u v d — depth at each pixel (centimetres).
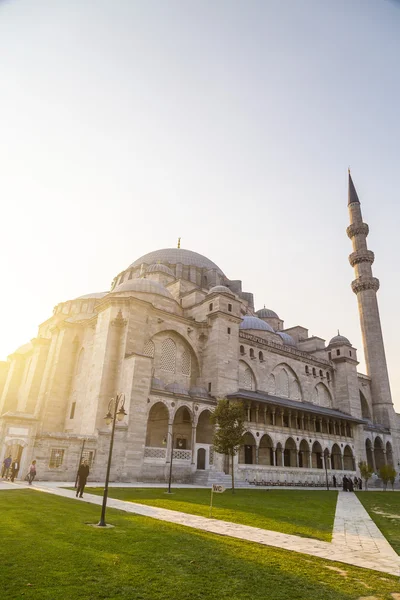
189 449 4384
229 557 1007
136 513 1636
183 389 4406
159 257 7569
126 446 3503
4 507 1570
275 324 8012
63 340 5147
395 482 6488
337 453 5834
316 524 1653
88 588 733
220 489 1692
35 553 932
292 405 5225
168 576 830
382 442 6944
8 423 2948
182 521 1507
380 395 7438
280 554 1073
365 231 8194
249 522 1581
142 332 4334
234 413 3409
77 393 4784
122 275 7438
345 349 7062
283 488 4097
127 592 727
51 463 3053
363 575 920
